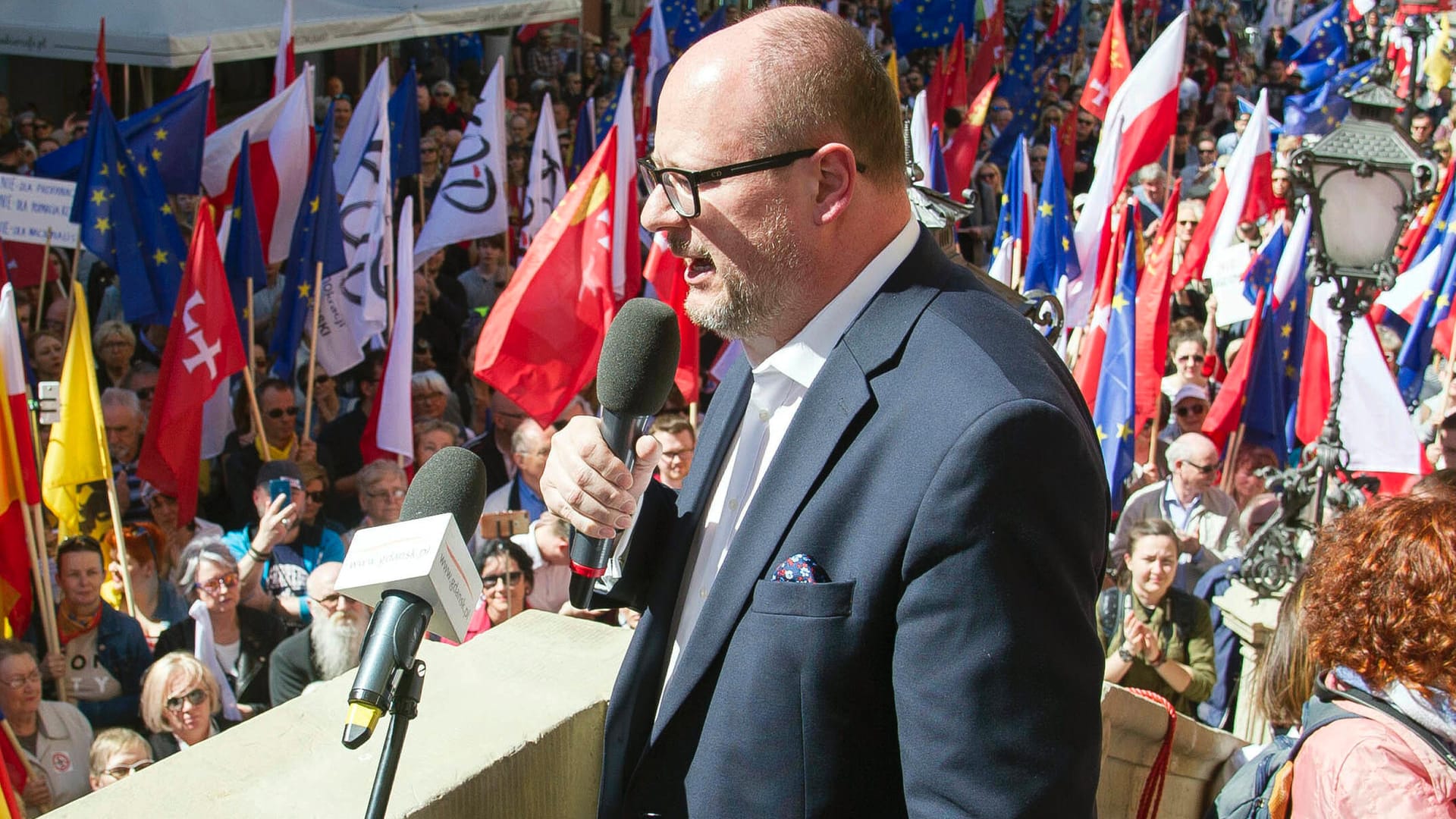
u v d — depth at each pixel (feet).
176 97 24.14
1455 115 47.73
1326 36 57.82
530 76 46.01
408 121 29.09
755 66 5.00
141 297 21.62
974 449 4.45
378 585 4.66
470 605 4.88
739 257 5.12
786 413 5.46
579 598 5.62
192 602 17.33
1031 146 42.93
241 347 19.62
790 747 4.79
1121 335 20.48
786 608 4.83
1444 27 50.24
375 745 5.53
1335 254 17.78
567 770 5.96
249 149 23.70
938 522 4.46
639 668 5.73
